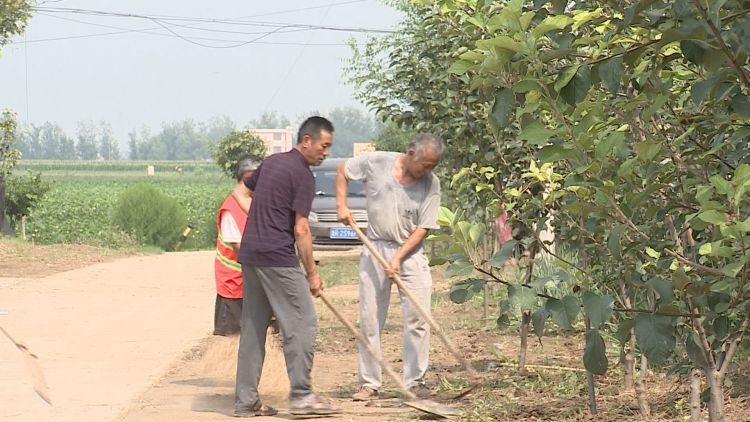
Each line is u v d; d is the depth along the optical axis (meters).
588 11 7.00
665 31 5.80
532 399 12.43
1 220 52.66
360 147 82.94
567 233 9.81
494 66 6.07
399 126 17.27
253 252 11.47
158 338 17.78
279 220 11.54
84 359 15.50
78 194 77.81
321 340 17.97
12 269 32.66
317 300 24.05
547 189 10.55
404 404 12.12
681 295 7.25
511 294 7.04
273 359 12.68
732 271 5.92
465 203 17.88
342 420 11.38
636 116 7.72
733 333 7.36
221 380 13.36
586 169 6.29
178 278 30.41
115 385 13.40
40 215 56.47
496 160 13.83
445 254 7.46
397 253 12.44
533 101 6.30
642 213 8.25
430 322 11.78
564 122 6.18
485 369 14.67
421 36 15.88
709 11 5.65
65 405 12.07
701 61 5.88
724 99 6.88
